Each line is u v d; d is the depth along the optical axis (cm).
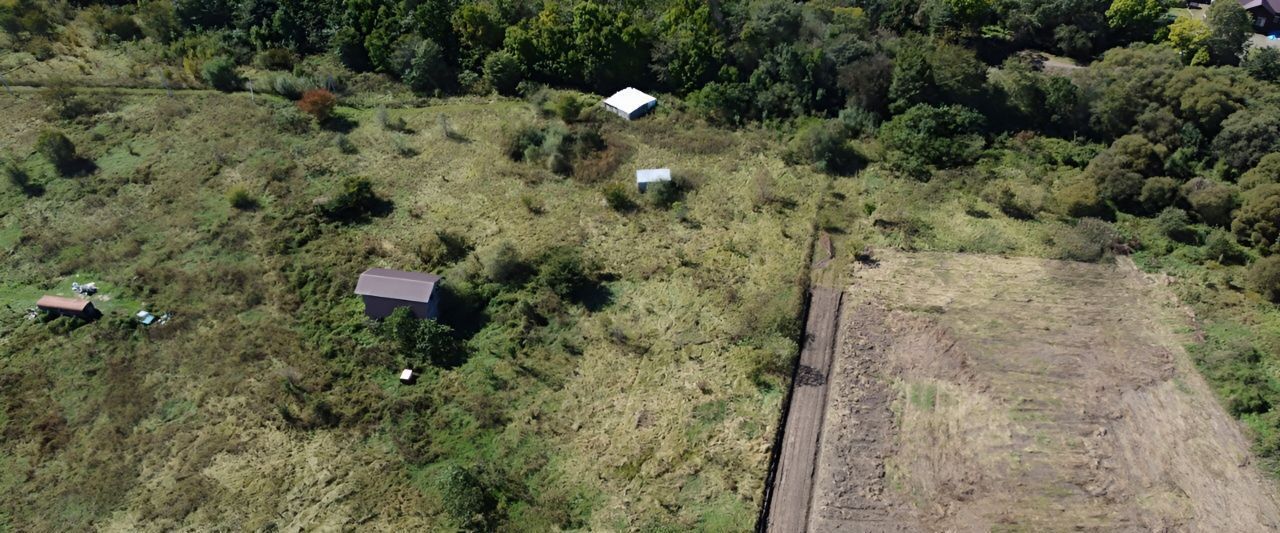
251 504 3134
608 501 3178
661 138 5462
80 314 3888
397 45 6044
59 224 4544
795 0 6594
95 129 5334
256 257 4325
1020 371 3750
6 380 3588
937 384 3697
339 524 3073
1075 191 4741
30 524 3059
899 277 4312
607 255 4419
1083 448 3397
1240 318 3981
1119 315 4050
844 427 3494
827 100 5788
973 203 4850
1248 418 3503
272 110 5612
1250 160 4794
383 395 3575
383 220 4647
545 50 5991
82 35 6406
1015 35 6494
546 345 3856
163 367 3678
